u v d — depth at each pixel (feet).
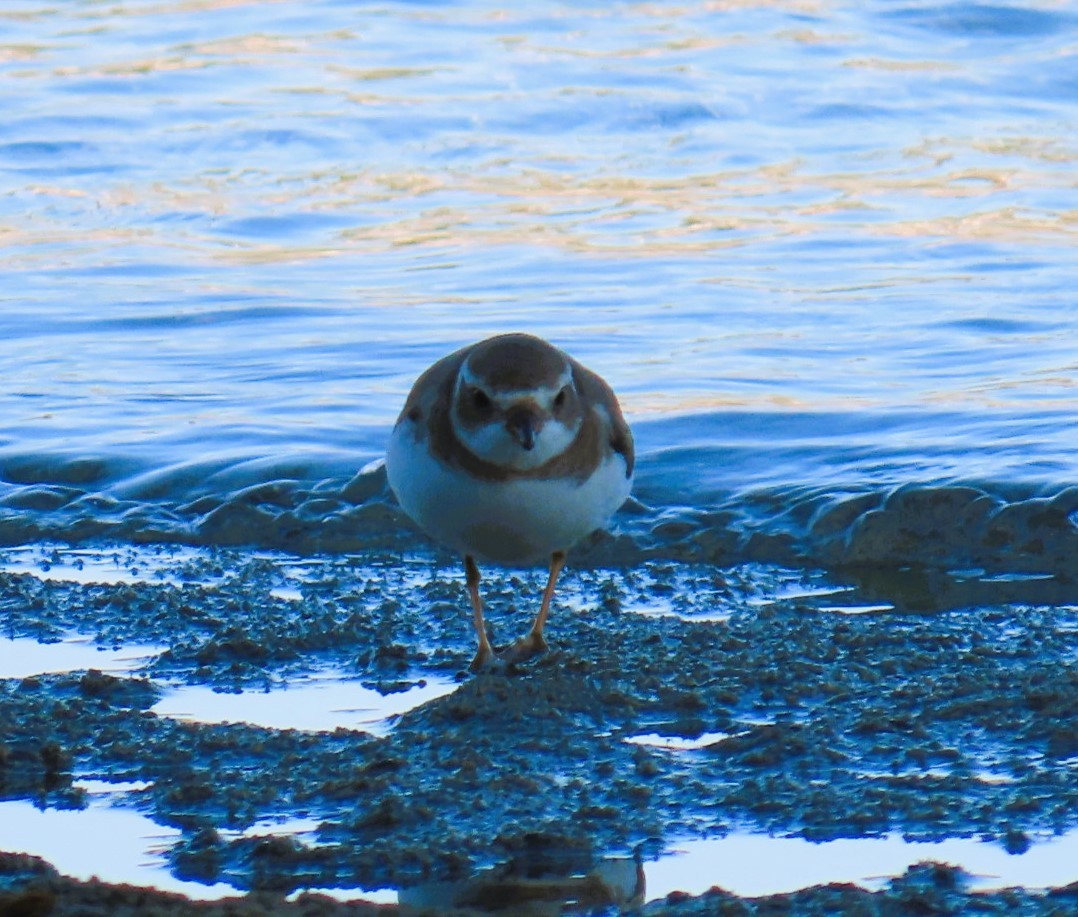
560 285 61.57
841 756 26.02
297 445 44.91
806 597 35.45
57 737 27.45
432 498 29.14
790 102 86.33
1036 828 23.36
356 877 22.49
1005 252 64.59
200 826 24.11
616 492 30.14
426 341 54.85
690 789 25.03
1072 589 35.29
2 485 43.32
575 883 22.12
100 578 37.35
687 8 103.81
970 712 27.81
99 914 20.17
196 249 67.46
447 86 88.74
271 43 97.96
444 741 26.84
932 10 99.55
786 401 47.29
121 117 83.41
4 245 67.36
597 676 29.96
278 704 29.22
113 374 52.16
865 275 62.08
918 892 21.21
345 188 75.20
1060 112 85.40
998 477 39.34
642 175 76.59
